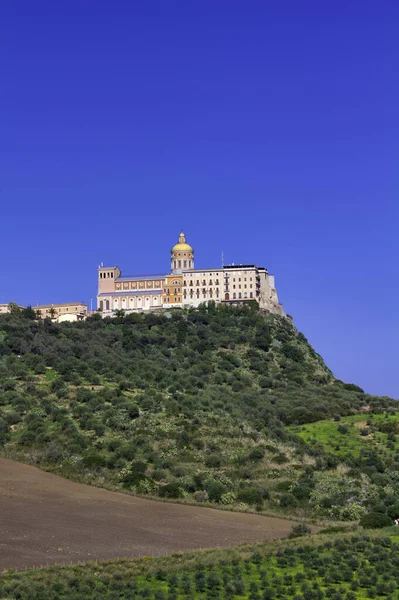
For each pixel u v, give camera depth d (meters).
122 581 107.88
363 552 131.75
